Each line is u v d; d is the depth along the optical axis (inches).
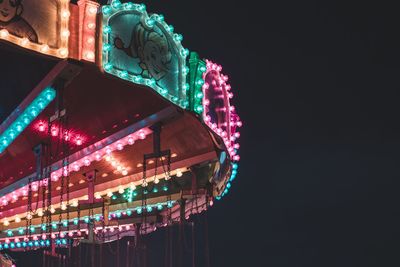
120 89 535.2
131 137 625.9
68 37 460.8
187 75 574.2
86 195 782.5
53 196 789.2
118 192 811.4
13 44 431.8
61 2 458.6
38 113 515.5
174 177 781.9
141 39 513.7
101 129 602.9
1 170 685.3
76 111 559.2
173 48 550.9
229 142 696.4
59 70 471.5
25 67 469.1
